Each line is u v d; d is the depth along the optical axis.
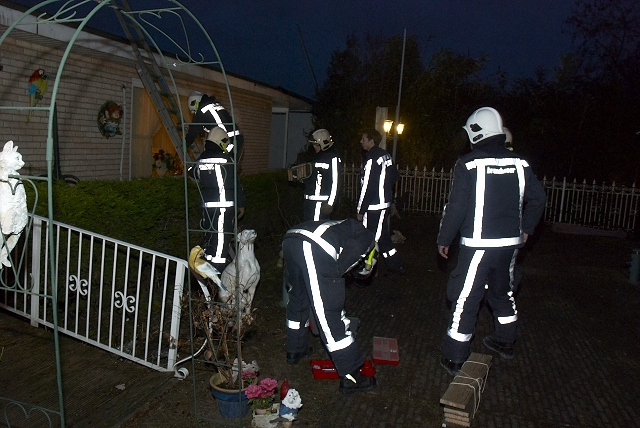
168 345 4.67
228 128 5.52
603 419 4.12
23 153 7.14
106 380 4.28
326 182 7.11
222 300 4.82
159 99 7.11
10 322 4.94
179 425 3.81
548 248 10.70
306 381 4.52
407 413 4.09
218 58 3.75
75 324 4.68
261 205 8.96
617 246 11.17
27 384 4.09
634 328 6.16
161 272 5.96
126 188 5.57
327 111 16.22
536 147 16.94
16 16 5.89
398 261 7.65
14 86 6.89
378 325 5.92
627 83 17.75
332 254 4.16
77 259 4.93
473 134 4.60
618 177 15.59
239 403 3.78
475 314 4.64
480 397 4.27
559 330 5.99
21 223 3.11
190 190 6.39
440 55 16.27
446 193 14.49
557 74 18.34
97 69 8.20
